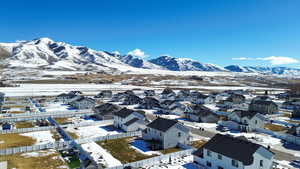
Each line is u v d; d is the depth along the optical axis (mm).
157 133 50594
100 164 39469
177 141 50406
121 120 63938
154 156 44156
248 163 33312
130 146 49625
